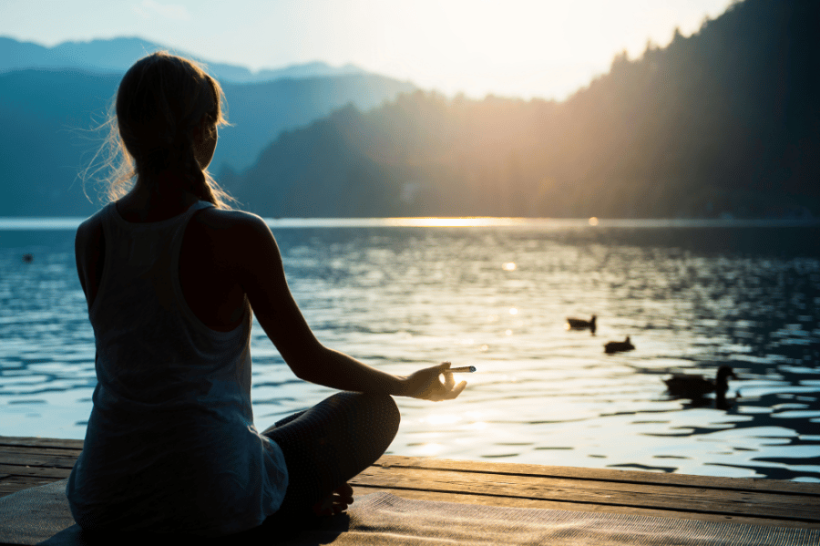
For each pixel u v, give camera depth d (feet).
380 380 7.20
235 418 6.54
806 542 7.54
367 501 8.95
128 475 6.33
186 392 6.22
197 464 6.25
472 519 8.27
